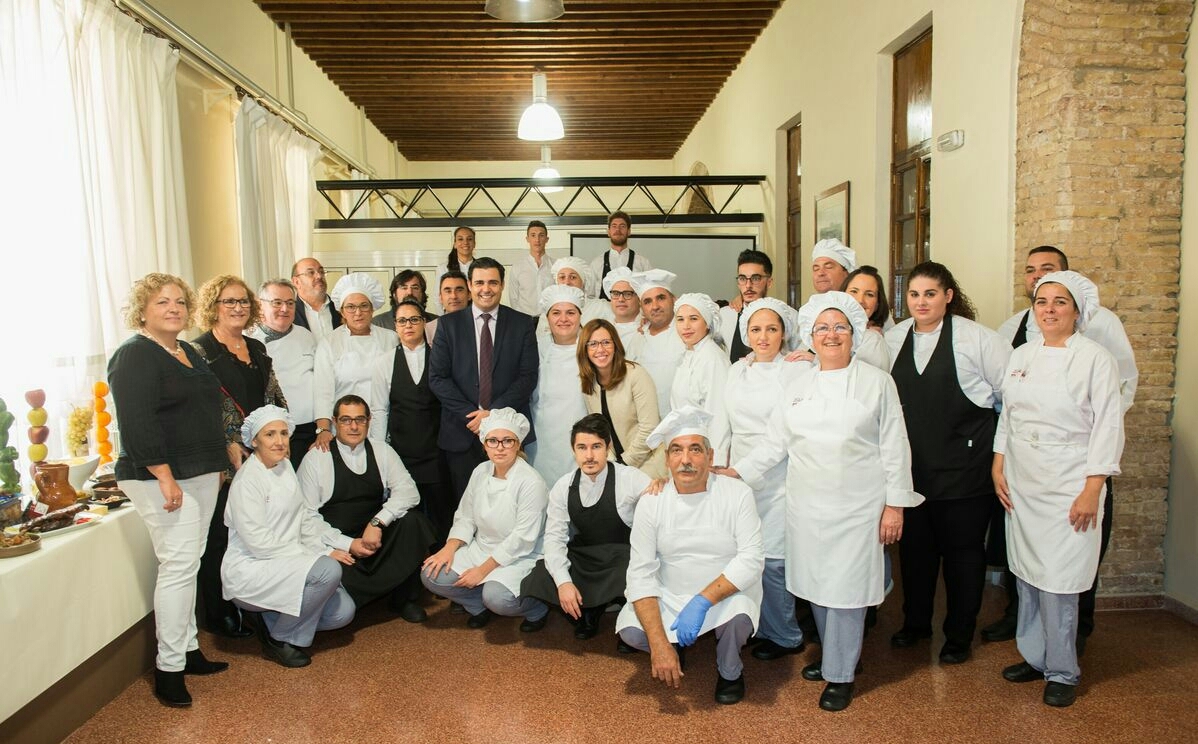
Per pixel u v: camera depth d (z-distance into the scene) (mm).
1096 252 3635
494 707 2869
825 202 6320
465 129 12453
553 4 5305
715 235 8250
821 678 3041
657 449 3645
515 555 3492
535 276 5996
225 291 3402
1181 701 2826
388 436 4078
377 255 8227
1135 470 3713
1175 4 3594
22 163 3557
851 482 2764
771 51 7828
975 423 3061
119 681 3020
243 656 3342
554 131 8047
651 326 4039
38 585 2496
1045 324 2836
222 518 3496
